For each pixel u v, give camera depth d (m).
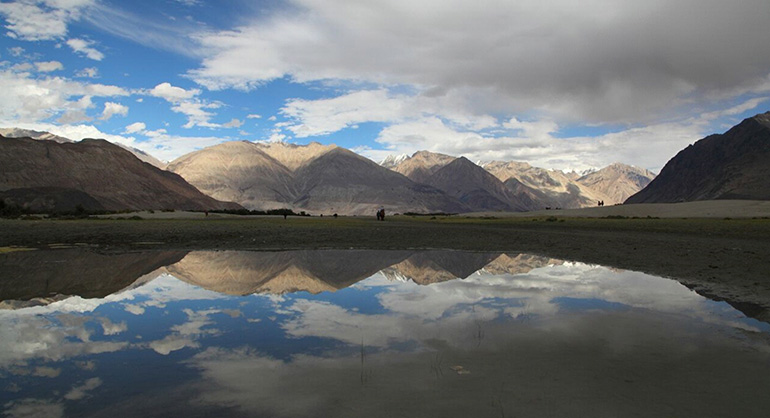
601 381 6.64
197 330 9.80
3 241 32.94
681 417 5.47
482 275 17.95
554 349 8.20
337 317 10.97
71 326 10.23
